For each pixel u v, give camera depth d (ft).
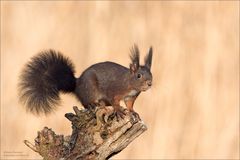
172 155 46.98
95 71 34.35
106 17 54.75
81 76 34.50
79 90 34.47
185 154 47.19
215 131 48.24
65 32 53.67
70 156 26.81
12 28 53.52
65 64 34.50
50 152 26.91
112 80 34.19
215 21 54.13
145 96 48.83
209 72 50.85
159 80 50.14
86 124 27.07
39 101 33.71
